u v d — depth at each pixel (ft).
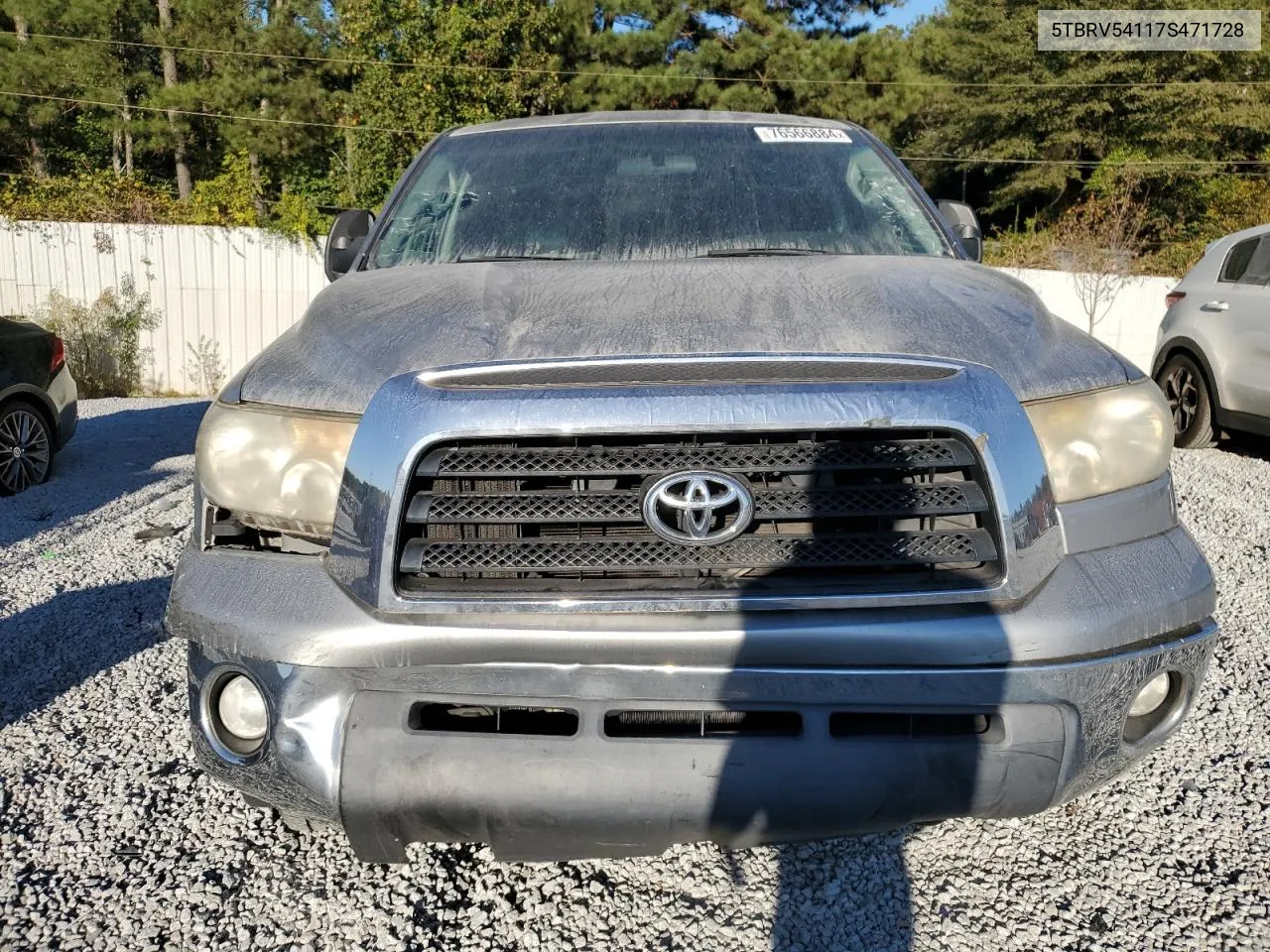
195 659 6.84
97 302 56.08
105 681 11.67
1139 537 6.95
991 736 6.27
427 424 6.18
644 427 6.04
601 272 8.43
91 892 7.82
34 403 23.76
